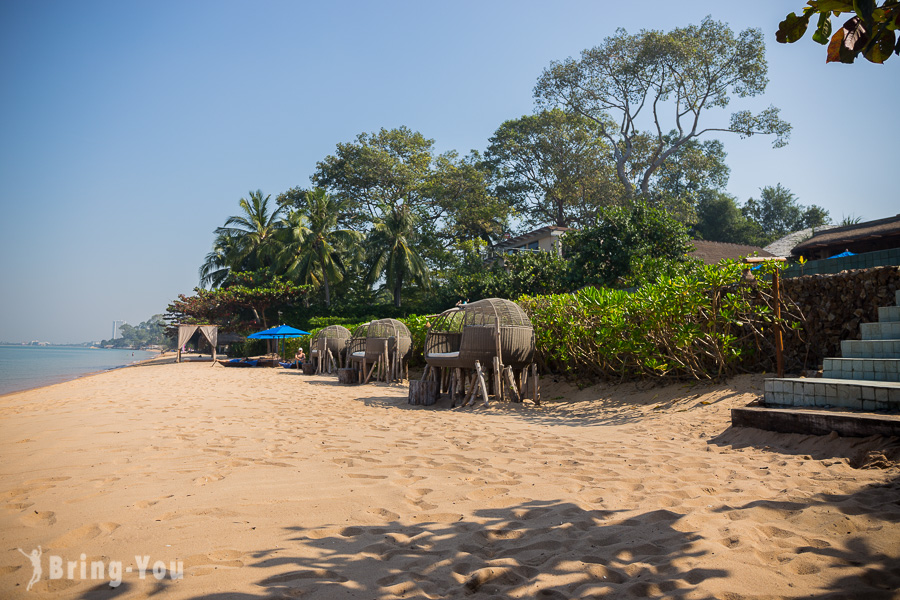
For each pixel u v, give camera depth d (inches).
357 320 1556.3
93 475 179.0
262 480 170.6
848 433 177.3
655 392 329.4
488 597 92.6
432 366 427.2
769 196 2354.8
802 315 286.7
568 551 111.5
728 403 267.3
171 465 193.2
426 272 1792.6
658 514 129.3
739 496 140.2
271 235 1883.6
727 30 1376.7
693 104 1498.5
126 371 1164.5
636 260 730.2
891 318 246.1
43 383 1063.0
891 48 91.0
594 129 1727.4
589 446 217.2
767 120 1432.1
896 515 116.3
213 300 1611.7
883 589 88.3
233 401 430.6
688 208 1681.8
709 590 90.7
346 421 309.3
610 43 1470.2
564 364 440.5
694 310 315.9
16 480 174.1
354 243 1795.0
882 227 845.2
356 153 2005.4
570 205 1895.9
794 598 87.3
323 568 104.0
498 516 133.9
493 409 356.8
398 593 93.9
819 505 126.8
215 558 109.0
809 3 95.1
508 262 1126.4
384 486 162.6
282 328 1258.6
